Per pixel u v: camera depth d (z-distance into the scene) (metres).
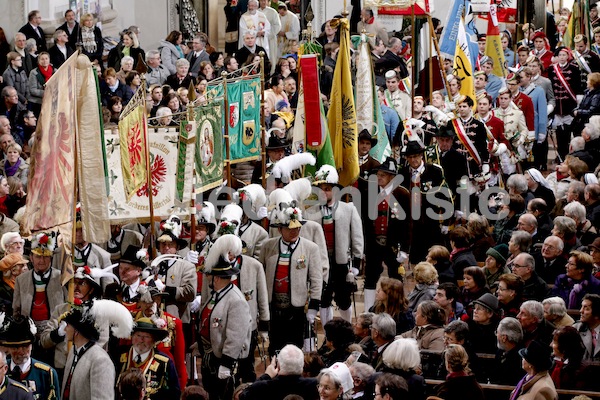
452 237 21.30
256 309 20.00
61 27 35.28
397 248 23.64
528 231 22.39
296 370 15.65
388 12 29.88
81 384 15.77
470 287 19.41
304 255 20.61
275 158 23.88
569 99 34.25
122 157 20.17
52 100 17.61
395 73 31.08
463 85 32.94
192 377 19.83
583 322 17.75
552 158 36.19
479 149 26.16
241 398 15.73
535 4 42.41
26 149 29.91
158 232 21.39
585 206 24.41
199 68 37.00
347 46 24.73
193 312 20.02
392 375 14.60
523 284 18.69
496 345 18.28
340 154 24.59
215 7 47.22
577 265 19.66
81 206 17.80
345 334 17.47
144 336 16.53
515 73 33.41
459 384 15.55
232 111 22.92
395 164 23.94
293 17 41.12
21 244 20.03
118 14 41.59
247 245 20.92
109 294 18.81
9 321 15.91
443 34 34.44
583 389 16.61
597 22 42.31
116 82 31.81
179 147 20.69
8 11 36.12
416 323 17.97
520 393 15.91
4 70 34.53
